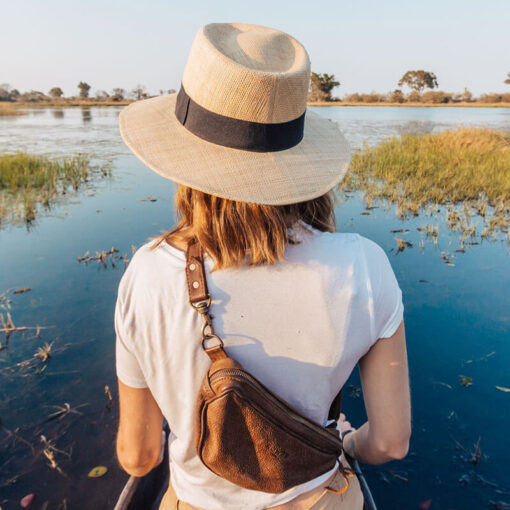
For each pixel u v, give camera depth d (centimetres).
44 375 265
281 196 73
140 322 75
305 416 80
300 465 82
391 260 429
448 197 700
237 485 83
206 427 75
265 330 74
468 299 348
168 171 75
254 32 84
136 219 575
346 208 634
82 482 201
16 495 194
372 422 89
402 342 83
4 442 220
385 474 207
